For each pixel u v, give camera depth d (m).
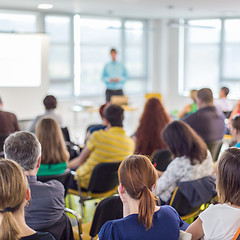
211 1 7.81
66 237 2.38
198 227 1.90
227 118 7.06
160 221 1.71
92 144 3.74
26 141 2.17
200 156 2.98
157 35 11.73
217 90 11.28
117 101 8.42
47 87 9.05
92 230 2.51
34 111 8.95
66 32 10.01
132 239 1.65
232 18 10.80
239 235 1.80
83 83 10.49
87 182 3.85
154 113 4.00
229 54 10.98
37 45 8.78
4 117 4.85
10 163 1.47
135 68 11.50
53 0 7.63
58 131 3.18
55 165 3.15
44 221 2.21
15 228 1.41
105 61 10.87
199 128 4.62
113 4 8.30
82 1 7.80
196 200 2.97
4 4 8.21
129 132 9.75
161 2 7.99
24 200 1.49
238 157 1.84
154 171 1.74
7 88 8.56
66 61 10.11
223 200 1.87
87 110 8.69
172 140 3.02
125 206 1.76
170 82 12.03
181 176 2.99
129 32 11.24
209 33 11.23
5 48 8.42
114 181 3.76
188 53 11.73
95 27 10.54
